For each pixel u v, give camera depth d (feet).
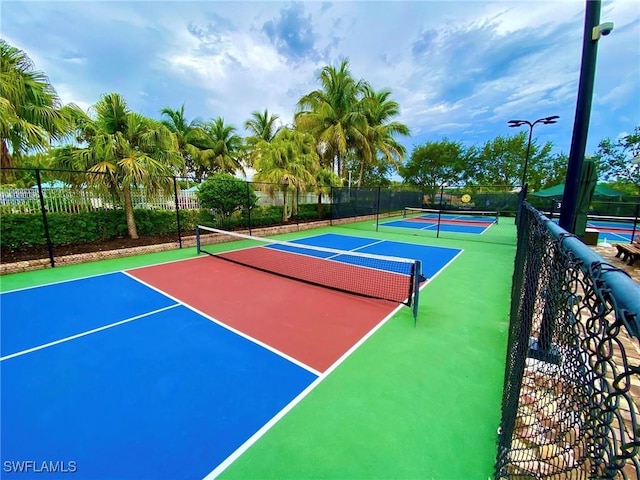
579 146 8.61
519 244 14.96
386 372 9.58
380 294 16.62
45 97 21.56
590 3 7.89
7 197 21.90
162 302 15.11
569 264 3.68
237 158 80.07
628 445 2.00
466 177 98.12
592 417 2.81
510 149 91.09
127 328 12.32
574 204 8.87
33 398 8.21
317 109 60.85
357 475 6.16
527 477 5.36
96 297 15.69
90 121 24.64
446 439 7.04
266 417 7.64
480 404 8.20
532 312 6.37
